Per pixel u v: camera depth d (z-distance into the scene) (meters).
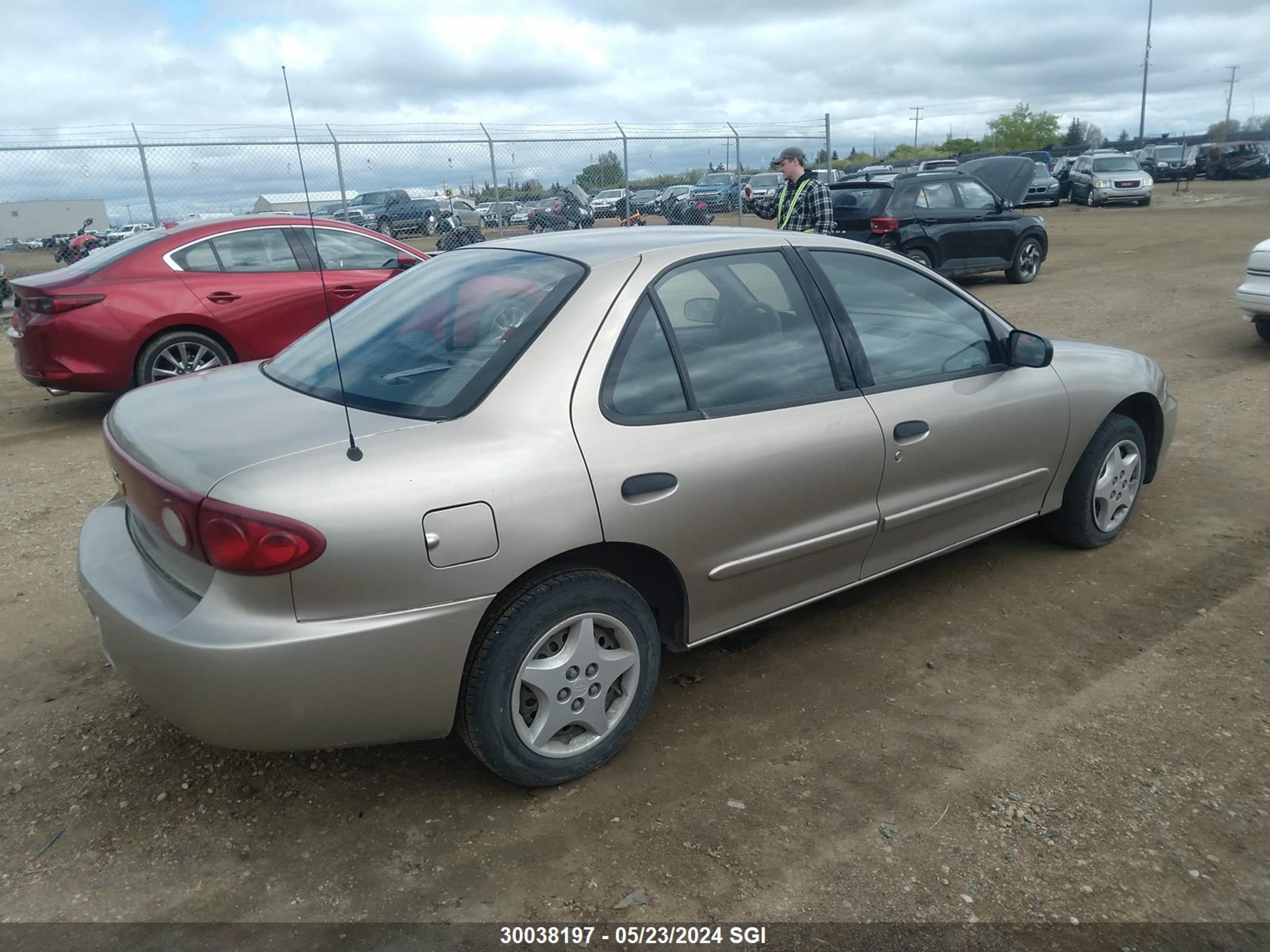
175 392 3.10
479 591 2.47
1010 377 3.87
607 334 2.81
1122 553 4.42
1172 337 9.25
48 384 6.91
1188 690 3.29
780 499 3.09
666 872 2.48
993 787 2.80
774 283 3.28
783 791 2.80
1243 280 12.92
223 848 2.60
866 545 3.44
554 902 2.39
